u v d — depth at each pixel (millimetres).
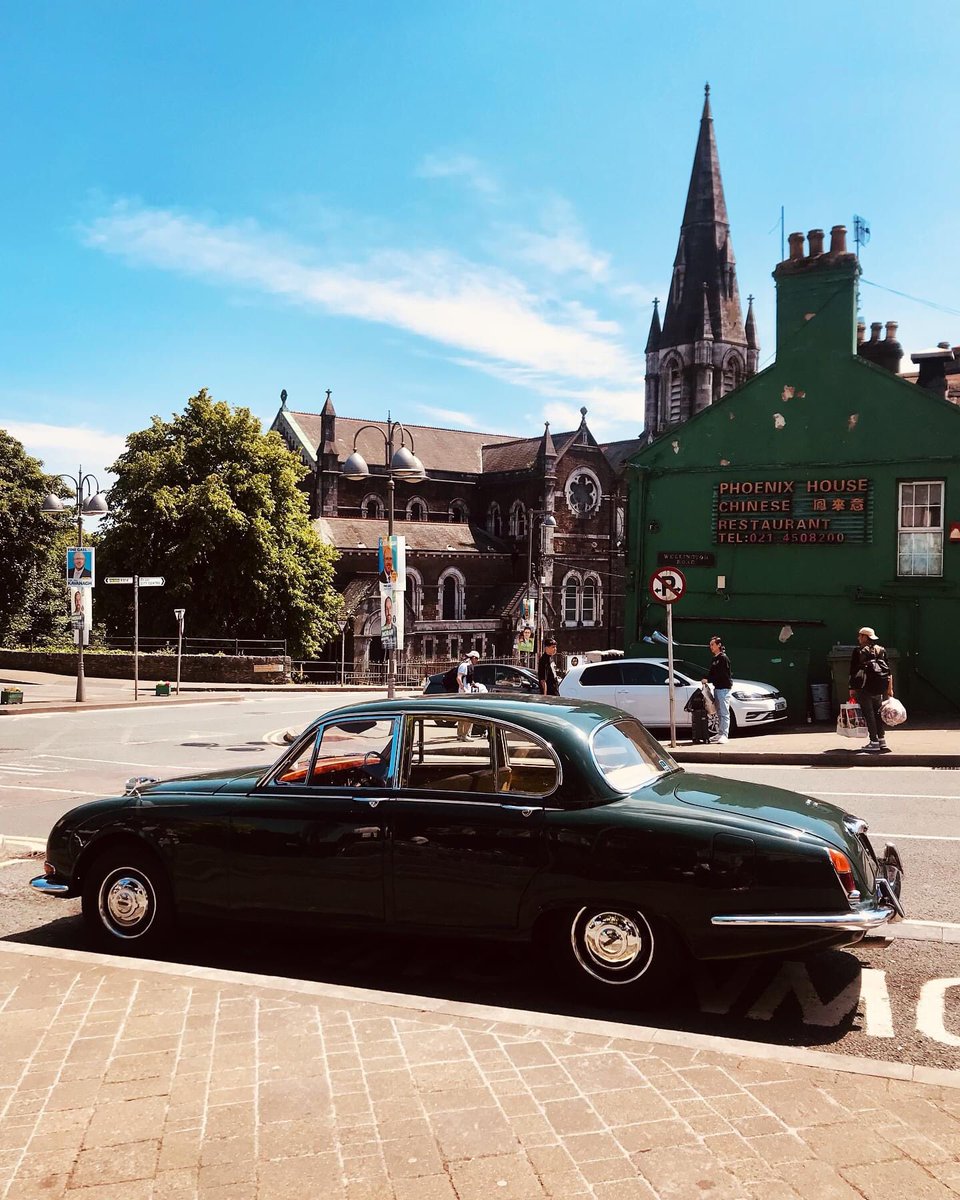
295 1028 4438
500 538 76500
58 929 7117
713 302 80625
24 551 46688
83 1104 3787
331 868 5762
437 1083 3855
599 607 76562
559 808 5320
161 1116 3676
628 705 18078
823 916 4828
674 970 5066
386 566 19891
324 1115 3641
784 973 5723
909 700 18844
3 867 9195
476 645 65875
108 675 40062
